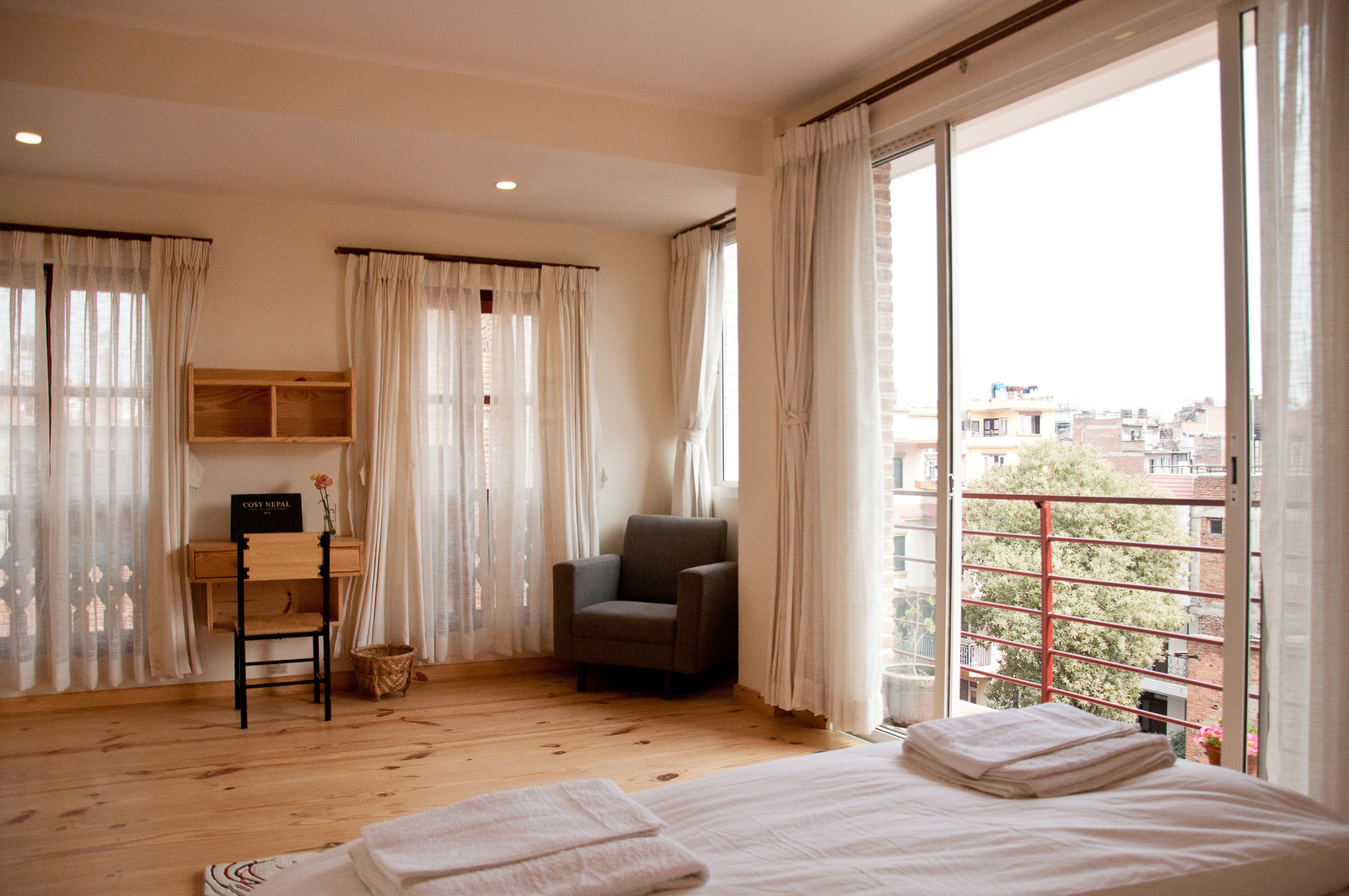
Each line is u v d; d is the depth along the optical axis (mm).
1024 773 1563
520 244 5070
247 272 4496
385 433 4629
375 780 3215
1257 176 2244
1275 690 2119
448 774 3279
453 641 4848
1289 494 2072
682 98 3855
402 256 4699
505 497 4926
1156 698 5781
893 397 3635
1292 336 2070
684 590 4242
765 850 1339
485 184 4281
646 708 4203
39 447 4066
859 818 1456
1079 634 6070
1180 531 5633
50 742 3643
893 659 3705
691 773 3291
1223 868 1279
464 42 3287
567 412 5016
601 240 5258
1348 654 1960
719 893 1194
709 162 4012
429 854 1270
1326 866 1354
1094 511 6062
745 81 3682
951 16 3113
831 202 3637
